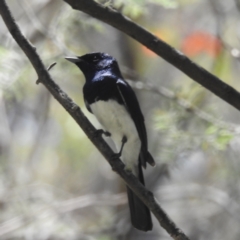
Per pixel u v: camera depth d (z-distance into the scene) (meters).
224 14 12.40
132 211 7.09
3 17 6.39
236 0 11.14
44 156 14.91
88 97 8.11
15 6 12.50
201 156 12.51
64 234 11.38
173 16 13.21
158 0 8.73
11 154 14.06
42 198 12.29
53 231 11.30
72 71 10.66
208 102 10.55
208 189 12.88
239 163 10.45
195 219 14.06
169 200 13.31
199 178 13.44
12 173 13.43
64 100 6.21
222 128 9.52
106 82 8.00
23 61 10.22
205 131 9.65
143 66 13.86
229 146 10.03
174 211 14.23
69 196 12.95
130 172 6.13
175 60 6.74
